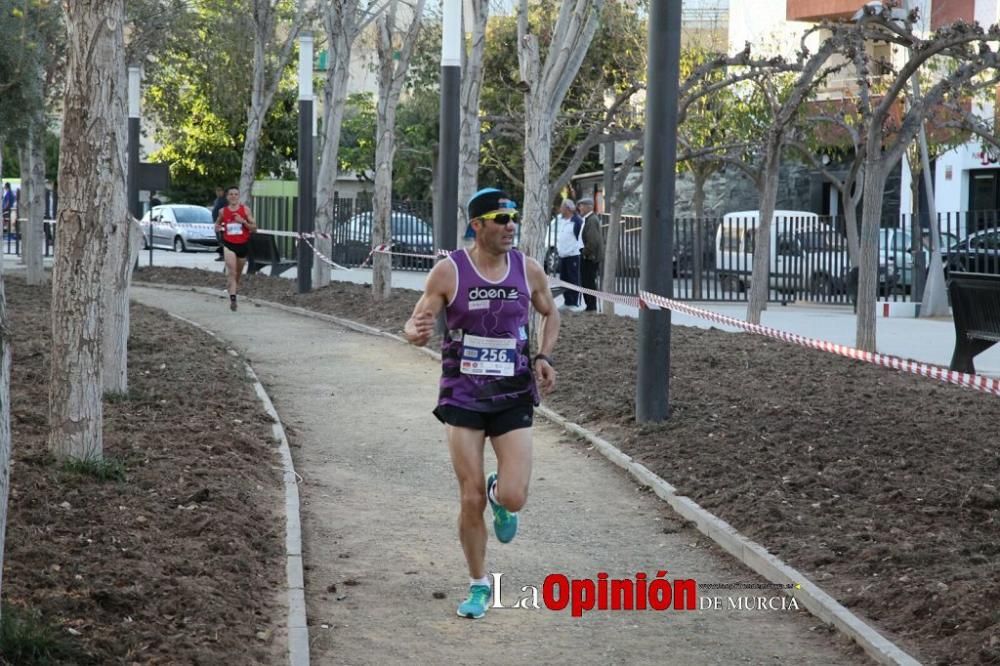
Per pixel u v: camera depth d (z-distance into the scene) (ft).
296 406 42.09
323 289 82.58
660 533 27.25
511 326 20.71
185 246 153.58
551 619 21.58
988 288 43.83
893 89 50.37
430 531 27.04
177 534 23.86
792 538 25.07
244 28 104.12
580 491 30.76
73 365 27.17
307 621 21.09
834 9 120.47
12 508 23.29
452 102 58.13
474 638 20.54
